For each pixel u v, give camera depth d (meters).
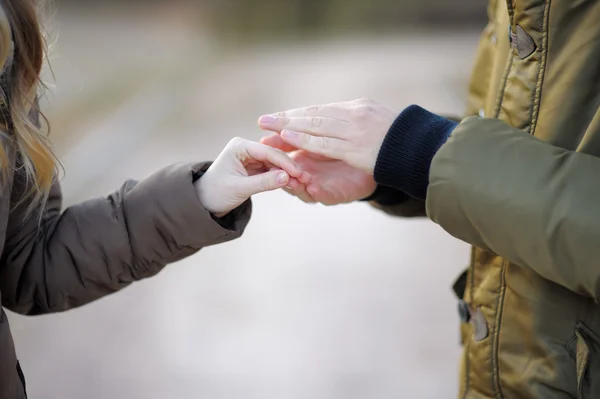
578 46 0.86
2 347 0.91
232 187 1.04
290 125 1.05
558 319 0.90
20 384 0.96
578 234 0.78
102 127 5.45
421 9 13.91
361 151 1.02
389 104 6.77
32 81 0.95
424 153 0.95
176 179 1.05
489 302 0.99
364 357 2.52
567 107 0.87
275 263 3.31
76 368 2.51
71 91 6.07
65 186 4.21
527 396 0.94
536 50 0.90
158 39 10.27
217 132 5.89
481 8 13.80
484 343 1.00
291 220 3.84
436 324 2.71
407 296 2.95
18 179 0.99
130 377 2.45
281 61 10.07
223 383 2.40
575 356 0.88
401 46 11.40
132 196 1.07
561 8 0.86
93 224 1.06
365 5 13.91
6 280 1.05
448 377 2.39
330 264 3.28
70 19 10.34
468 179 0.86
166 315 2.87
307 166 1.20
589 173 0.80
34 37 0.94
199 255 3.43
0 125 0.93
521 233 0.82
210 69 9.31
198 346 2.63
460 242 3.49
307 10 13.57
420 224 3.74
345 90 7.50
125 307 2.95
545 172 0.82
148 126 6.02
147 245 1.06
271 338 2.66
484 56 1.19
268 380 2.40
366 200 1.23
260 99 7.24
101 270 1.06
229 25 12.66
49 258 1.05
